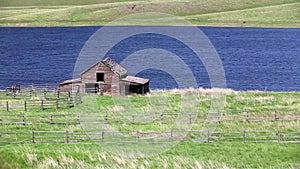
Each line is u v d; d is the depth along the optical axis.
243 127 56.69
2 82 119.25
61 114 60.22
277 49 187.75
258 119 59.78
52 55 176.00
